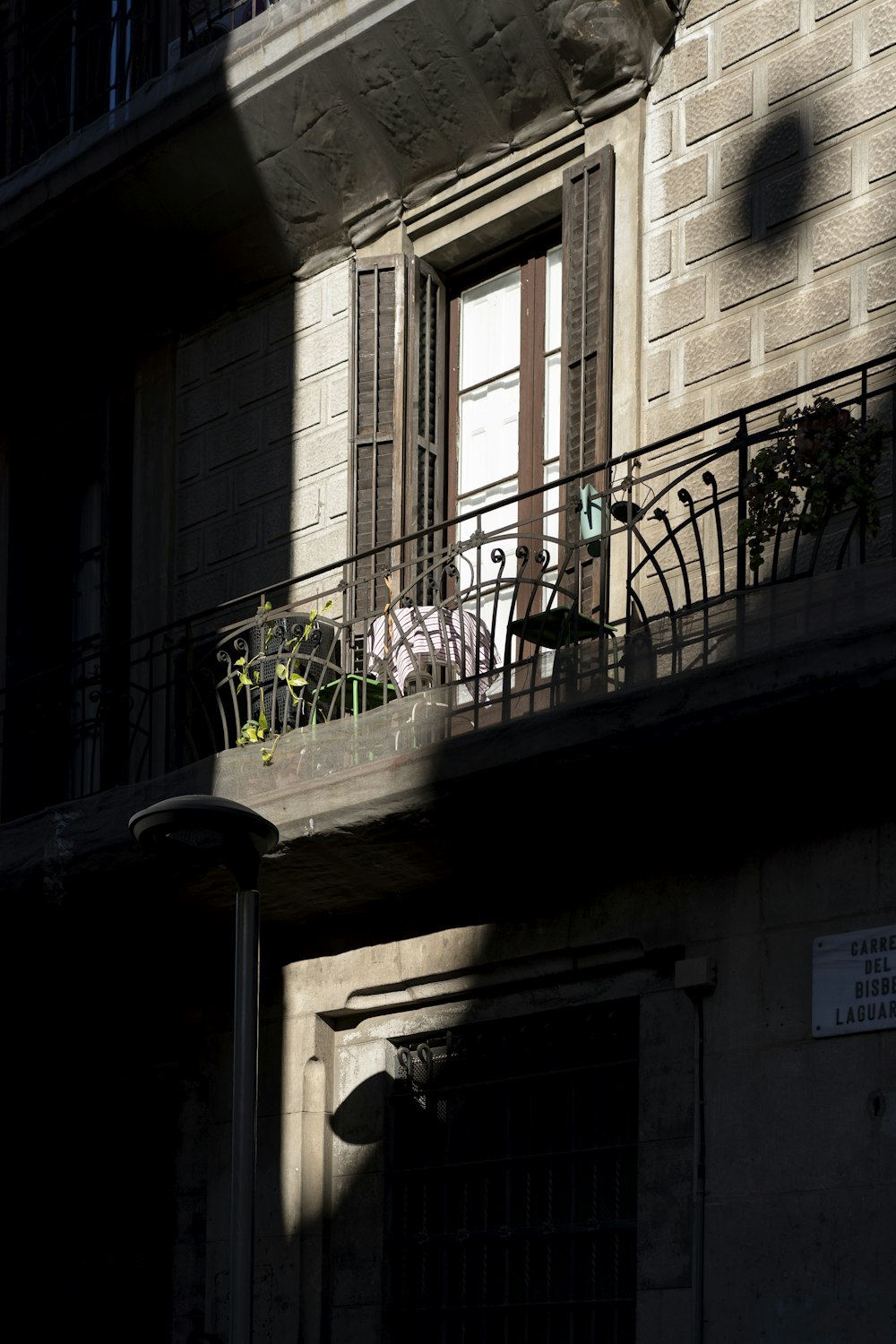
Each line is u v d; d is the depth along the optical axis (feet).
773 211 41.37
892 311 39.19
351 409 47.42
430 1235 40.45
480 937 40.42
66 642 55.26
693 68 43.29
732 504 40.45
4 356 55.77
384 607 45.42
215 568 50.47
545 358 46.03
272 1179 42.57
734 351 41.42
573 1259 37.96
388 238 48.49
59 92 55.21
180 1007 45.83
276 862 40.81
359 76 46.34
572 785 36.63
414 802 38.27
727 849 36.91
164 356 52.75
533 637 39.93
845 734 33.71
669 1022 37.27
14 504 56.29
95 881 43.55
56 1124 47.93
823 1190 34.12
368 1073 42.19
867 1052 34.14
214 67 48.06
